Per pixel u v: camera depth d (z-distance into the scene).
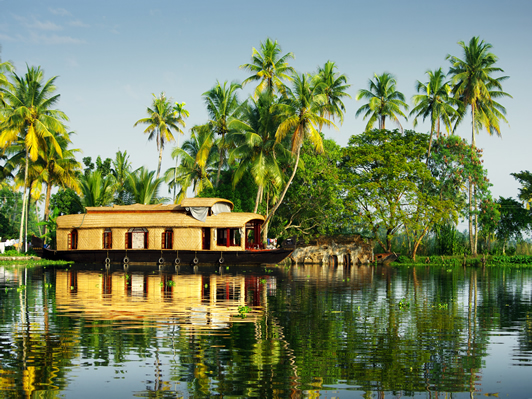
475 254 46.62
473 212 48.03
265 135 36.69
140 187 41.34
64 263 34.16
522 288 20.30
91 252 34.47
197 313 12.59
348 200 43.94
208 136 39.12
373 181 43.84
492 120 47.44
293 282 22.02
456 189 48.66
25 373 7.52
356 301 15.38
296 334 10.27
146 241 34.25
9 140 36.41
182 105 50.22
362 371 7.80
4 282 20.22
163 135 48.38
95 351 8.73
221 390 6.86
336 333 10.41
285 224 46.28
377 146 43.69
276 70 38.69
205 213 33.41
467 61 46.75
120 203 47.66
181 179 47.06
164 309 13.15
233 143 38.75
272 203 45.09
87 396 6.57
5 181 47.34
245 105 38.16
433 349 9.18
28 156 41.91
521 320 12.20
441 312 13.35
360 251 42.88
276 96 40.00
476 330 10.90
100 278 22.41
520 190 52.44
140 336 9.88
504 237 50.97
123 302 14.38
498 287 20.72
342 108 48.09
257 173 34.72
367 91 47.84
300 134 34.91
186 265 33.38
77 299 14.97
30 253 37.47
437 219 41.66
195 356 8.48
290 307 13.91
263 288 19.03
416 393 6.88
